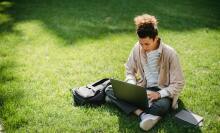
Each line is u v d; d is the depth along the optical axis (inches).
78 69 229.5
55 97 191.8
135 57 177.8
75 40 283.3
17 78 214.5
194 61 246.8
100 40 284.8
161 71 167.9
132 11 381.1
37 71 225.5
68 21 333.7
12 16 348.5
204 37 303.7
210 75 222.2
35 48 265.4
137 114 168.7
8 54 252.8
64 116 173.2
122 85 164.7
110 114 174.4
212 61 247.6
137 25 156.5
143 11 383.6
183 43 286.4
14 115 172.1
